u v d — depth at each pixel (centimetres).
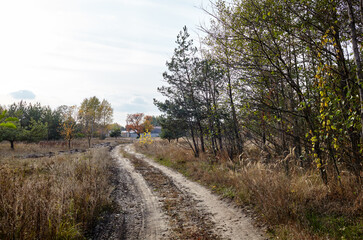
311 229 383
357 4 424
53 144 2948
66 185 562
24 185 471
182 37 1412
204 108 1373
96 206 545
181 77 1437
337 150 502
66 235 376
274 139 745
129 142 4959
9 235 325
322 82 448
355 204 419
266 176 590
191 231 464
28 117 3569
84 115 3862
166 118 1491
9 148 2138
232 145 1148
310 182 521
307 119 518
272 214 461
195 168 1074
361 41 447
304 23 484
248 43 623
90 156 1528
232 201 615
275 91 646
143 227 491
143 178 991
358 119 437
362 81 354
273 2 514
